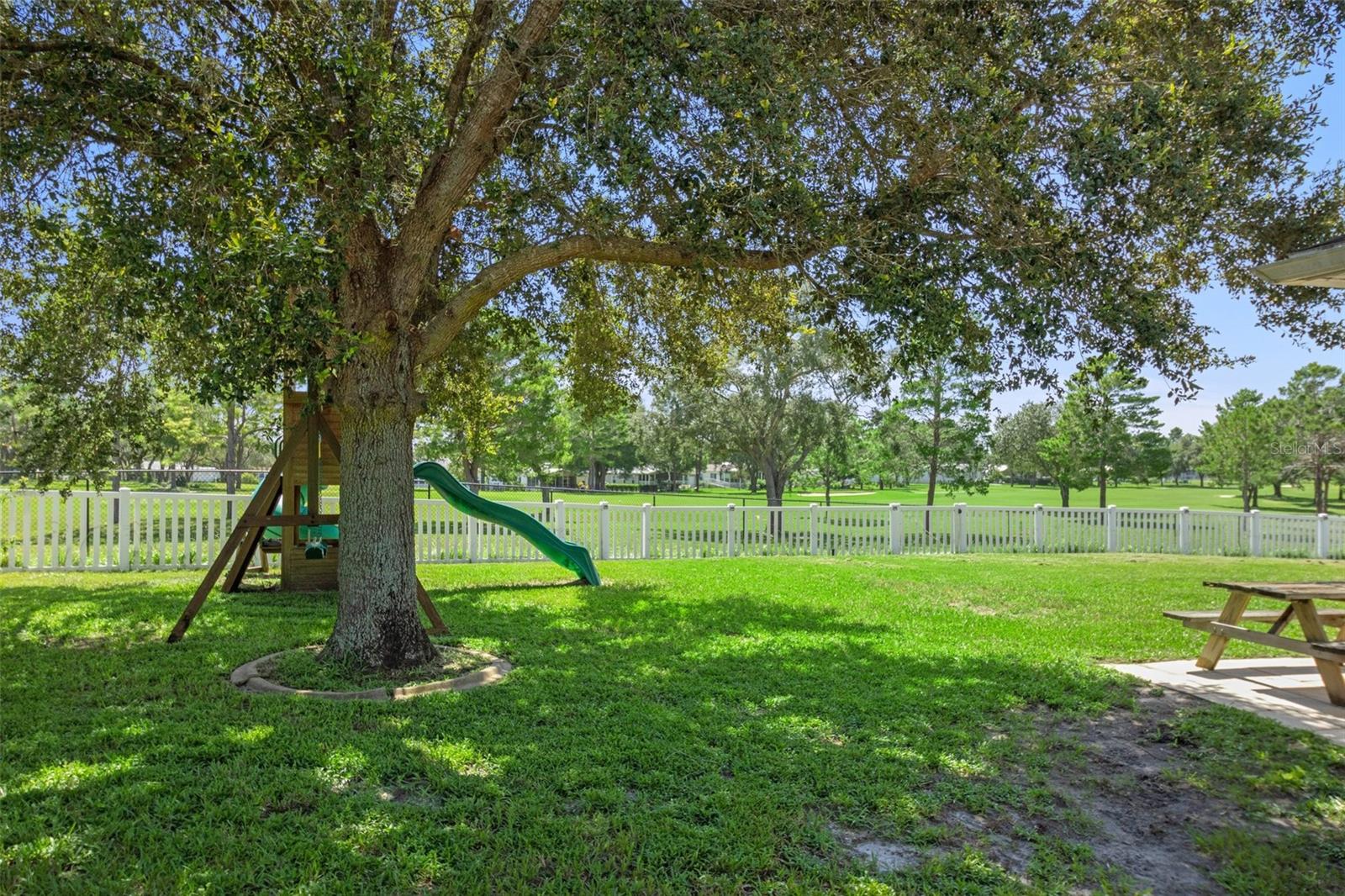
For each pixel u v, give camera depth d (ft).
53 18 17.95
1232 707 17.43
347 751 13.66
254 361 15.20
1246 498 113.50
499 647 22.25
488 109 18.99
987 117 18.94
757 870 10.19
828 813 11.96
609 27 18.78
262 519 23.57
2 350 24.39
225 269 15.51
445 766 13.17
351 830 10.85
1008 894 9.79
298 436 24.08
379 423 19.71
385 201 18.81
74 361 24.26
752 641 23.68
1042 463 105.19
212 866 9.81
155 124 18.40
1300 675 20.49
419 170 22.63
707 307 31.76
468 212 28.25
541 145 20.61
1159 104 18.22
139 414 25.72
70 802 11.37
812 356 77.36
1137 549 57.98
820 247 19.83
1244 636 19.16
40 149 16.76
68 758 13.01
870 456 85.15
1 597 28.99
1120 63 20.95
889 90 21.56
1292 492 201.46
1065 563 48.14
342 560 19.90
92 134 18.80
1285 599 18.04
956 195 20.47
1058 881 10.23
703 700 17.39
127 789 11.75
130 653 20.56
